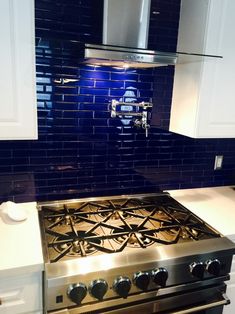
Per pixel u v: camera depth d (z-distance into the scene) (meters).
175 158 1.68
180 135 1.65
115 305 1.02
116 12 1.10
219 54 1.29
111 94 1.47
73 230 1.18
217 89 1.34
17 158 1.39
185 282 1.09
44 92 1.35
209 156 1.75
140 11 1.12
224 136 1.42
